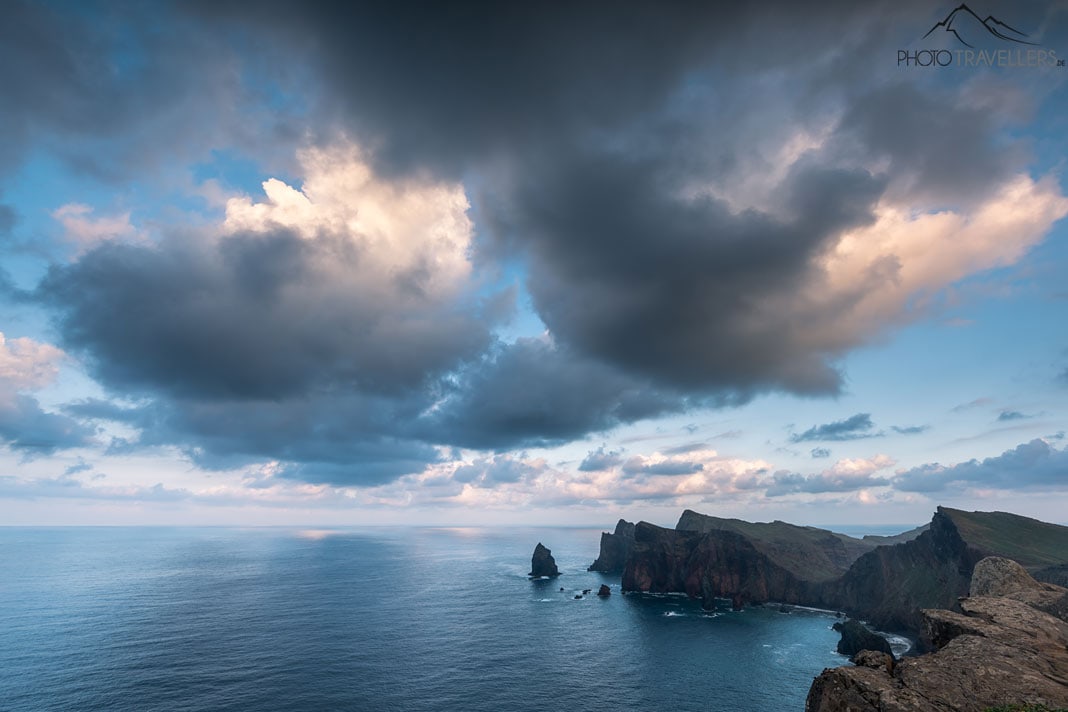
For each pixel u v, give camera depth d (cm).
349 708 9600
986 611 3788
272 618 17338
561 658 12988
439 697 10212
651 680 11356
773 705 10000
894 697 2717
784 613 19600
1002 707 2600
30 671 11581
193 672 11519
